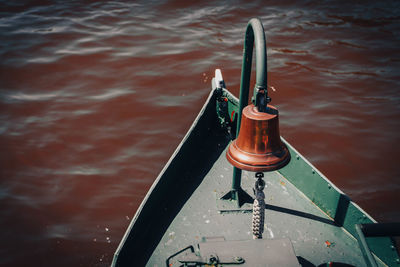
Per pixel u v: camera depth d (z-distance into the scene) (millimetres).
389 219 6344
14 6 14930
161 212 4383
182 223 4234
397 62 11188
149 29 13109
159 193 4273
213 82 6473
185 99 9531
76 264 5734
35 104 9414
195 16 14109
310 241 3998
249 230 4145
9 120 8867
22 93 9852
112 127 8625
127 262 3611
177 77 10422
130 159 7781
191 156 5340
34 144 8164
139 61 11188
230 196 4566
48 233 6234
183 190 4773
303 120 8789
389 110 9102
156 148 8062
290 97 9617
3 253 5918
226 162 5371
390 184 7098
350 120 8789
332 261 3756
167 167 4410
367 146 8039
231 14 14258
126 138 8312
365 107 9219
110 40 12383
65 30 13078
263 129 2572
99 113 9078
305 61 11227
